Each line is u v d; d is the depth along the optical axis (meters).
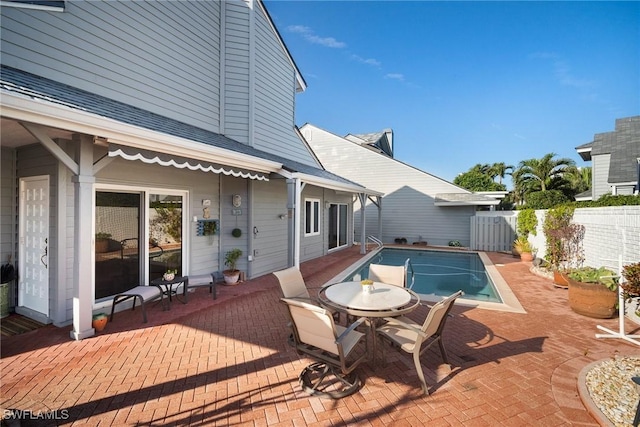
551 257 10.95
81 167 4.88
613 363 4.31
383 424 3.18
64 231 5.61
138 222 7.16
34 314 5.90
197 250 8.51
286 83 12.42
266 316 6.28
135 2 7.53
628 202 10.34
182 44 8.80
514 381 3.95
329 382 3.88
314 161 14.64
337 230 17.44
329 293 4.94
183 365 4.27
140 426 3.10
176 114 8.62
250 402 3.49
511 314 6.56
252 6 10.38
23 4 5.35
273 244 10.73
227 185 9.38
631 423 3.09
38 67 5.73
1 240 6.14
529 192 30.83
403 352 4.74
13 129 4.77
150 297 6.12
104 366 4.21
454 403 3.51
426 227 19.92
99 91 6.76
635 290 4.69
